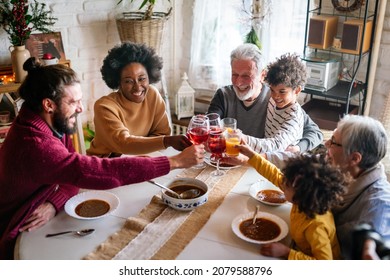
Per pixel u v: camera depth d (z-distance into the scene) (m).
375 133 1.33
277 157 1.73
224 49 3.41
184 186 1.62
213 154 1.82
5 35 2.80
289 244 1.34
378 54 2.91
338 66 2.97
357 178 1.36
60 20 3.01
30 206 1.46
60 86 1.44
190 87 3.43
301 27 3.10
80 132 2.61
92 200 1.55
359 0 2.76
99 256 1.28
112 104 2.03
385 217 1.29
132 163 1.48
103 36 3.24
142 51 2.03
